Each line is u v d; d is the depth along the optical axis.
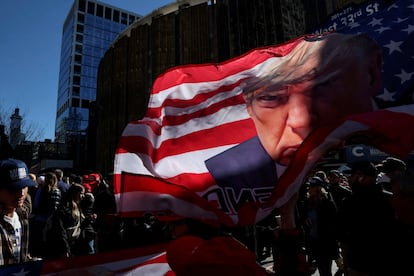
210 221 1.74
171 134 2.27
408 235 2.96
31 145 32.00
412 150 1.46
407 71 2.12
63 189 7.12
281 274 1.85
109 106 41.78
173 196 1.81
